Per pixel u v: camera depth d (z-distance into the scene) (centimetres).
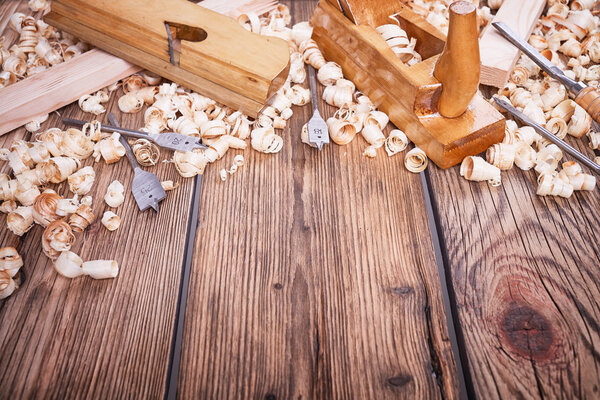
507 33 56
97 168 49
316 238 44
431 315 40
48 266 42
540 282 42
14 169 47
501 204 47
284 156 51
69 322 39
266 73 49
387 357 38
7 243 43
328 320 39
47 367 37
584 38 64
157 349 38
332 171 49
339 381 36
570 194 47
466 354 38
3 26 64
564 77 51
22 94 51
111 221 44
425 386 36
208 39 52
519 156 49
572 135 53
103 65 54
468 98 46
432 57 50
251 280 42
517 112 52
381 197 47
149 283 41
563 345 38
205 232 45
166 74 54
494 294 41
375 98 53
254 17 60
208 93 52
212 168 49
